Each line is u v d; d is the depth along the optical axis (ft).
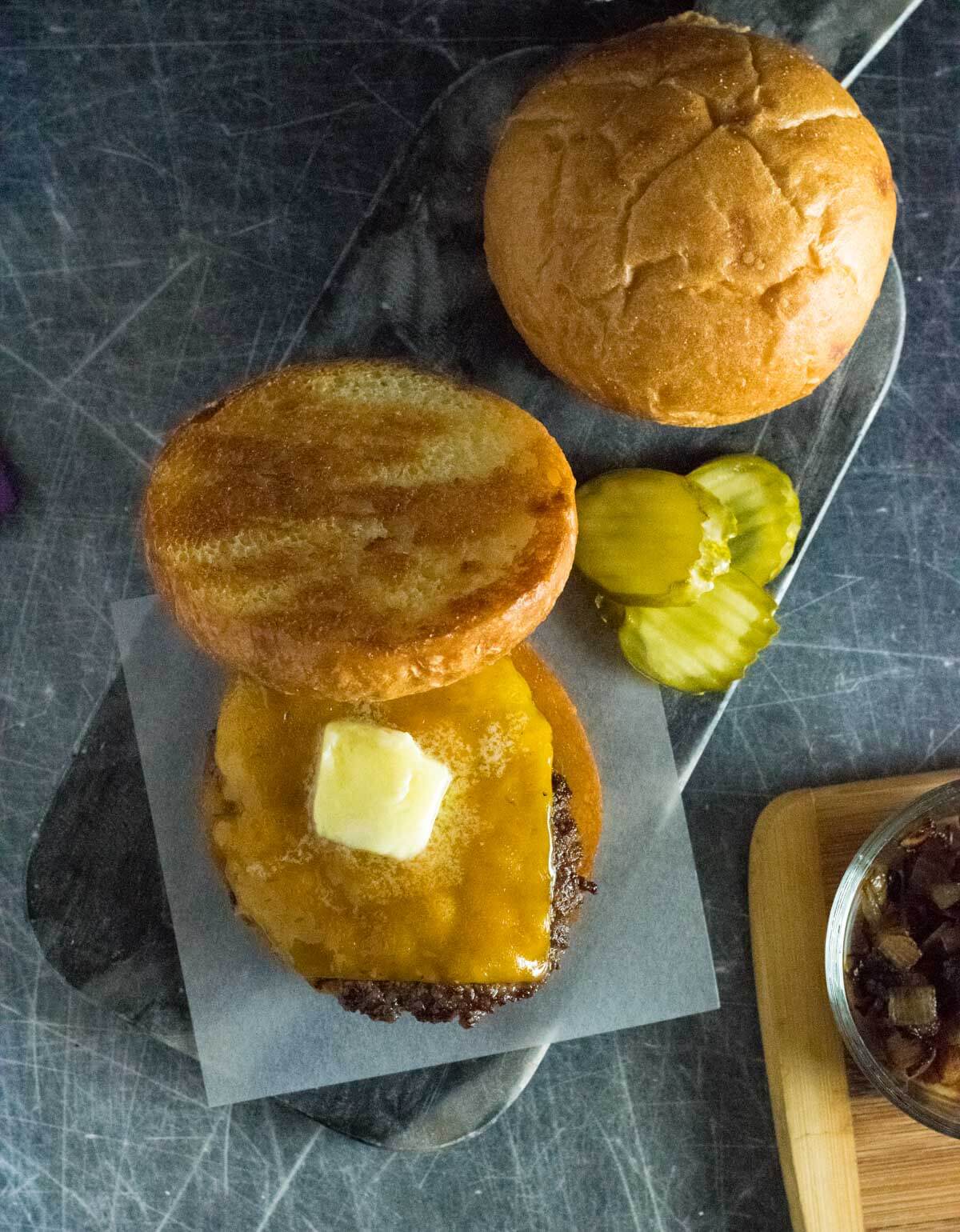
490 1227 1.54
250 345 1.55
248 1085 1.50
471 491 1.40
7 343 1.55
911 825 1.48
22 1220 1.53
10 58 1.55
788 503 1.51
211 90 1.56
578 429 1.54
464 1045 1.51
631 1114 1.55
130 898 1.52
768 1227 1.55
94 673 1.54
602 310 1.37
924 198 1.58
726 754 1.56
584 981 1.51
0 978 1.53
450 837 1.42
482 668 1.40
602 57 1.40
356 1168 1.54
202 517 1.40
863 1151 1.53
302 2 1.56
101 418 1.55
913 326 1.58
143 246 1.55
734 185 1.33
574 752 1.53
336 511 1.40
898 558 1.58
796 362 1.38
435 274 1.53
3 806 1.53
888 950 1.46
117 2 1.55
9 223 1.55
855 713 1.57
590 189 1.35
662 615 1.50
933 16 1.58
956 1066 1.44
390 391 1.45
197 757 1.52
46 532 1.54
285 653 1.37
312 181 1.55
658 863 1.52
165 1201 1.53
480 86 1.52
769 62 1.37
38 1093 1.53
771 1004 1.53
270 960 1.51
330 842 1.43
